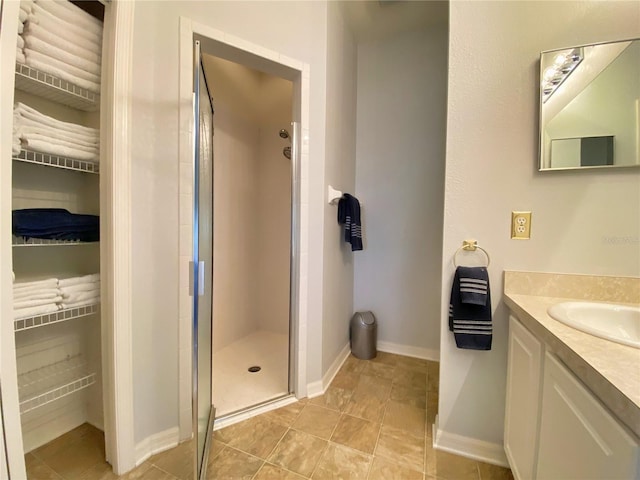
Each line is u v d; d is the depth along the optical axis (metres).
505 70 1.23
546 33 1.18
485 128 1.27
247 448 1.38
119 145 1.16
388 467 1.27
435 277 2.37
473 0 1.27
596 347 0.70
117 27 1.15
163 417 1.36
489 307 1.25
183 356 1.38
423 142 2.37
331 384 1.97
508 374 1.23
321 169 1.81
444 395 1.38
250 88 2.65
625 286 1.11
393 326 2.52
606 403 0.57
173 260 1.36
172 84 1.33
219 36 1.43
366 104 2.51
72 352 1.37
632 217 1.11
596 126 1.12
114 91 1.15
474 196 1.29
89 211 1.37
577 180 1.16
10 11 0.82
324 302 1.89
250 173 2.77
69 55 1.11
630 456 0.49
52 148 1.08
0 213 0.80
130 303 1.22
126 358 1.21
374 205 2.53
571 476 0.70
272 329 2.92
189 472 1.23
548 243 1.20
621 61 1.10
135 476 1.21
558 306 1.01
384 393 1.86
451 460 1.31
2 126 0.81
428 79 2.32
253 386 1.91
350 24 2.25
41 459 1.25
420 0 1.98
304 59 1.72
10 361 0.83
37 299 1.08
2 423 0.82
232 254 2.60
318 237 1.83
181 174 1.36
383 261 2.53
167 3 1.31
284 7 1.64
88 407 1.43
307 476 1.22
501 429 1.31
